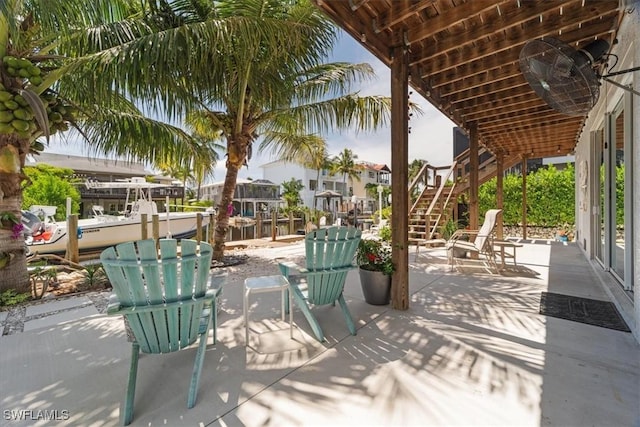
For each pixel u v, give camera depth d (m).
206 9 4.45
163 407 1.58
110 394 1.70
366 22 2.72
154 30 4.02
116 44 3.72
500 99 4.54
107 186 8.84
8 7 2.71
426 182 9.34
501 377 1.81
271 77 4.33
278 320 2.77
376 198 27.97
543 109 5.03
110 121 4.21
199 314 1.74
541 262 5.36
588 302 3.15
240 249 7.67
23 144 3.45
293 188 25.66
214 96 4.41
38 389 1.75
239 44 3.67
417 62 3.40
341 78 5.27
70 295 3.65
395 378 1.82
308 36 4.02
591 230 5.26
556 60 1.99
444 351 2.14
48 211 7.30
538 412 1.51
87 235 6.32
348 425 1.44
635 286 2.34
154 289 1.60
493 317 2.77
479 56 3.35
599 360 1.99
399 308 2.98
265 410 1.55
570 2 2.57
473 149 5.68
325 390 1.71
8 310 3.12
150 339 1.65
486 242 4.64
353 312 2.93
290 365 1.98
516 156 9.09
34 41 3.32
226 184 5.62
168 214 7.07
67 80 3.41
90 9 2.95
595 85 1.94
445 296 3.41
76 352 2.20
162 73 3.39
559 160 12.00
